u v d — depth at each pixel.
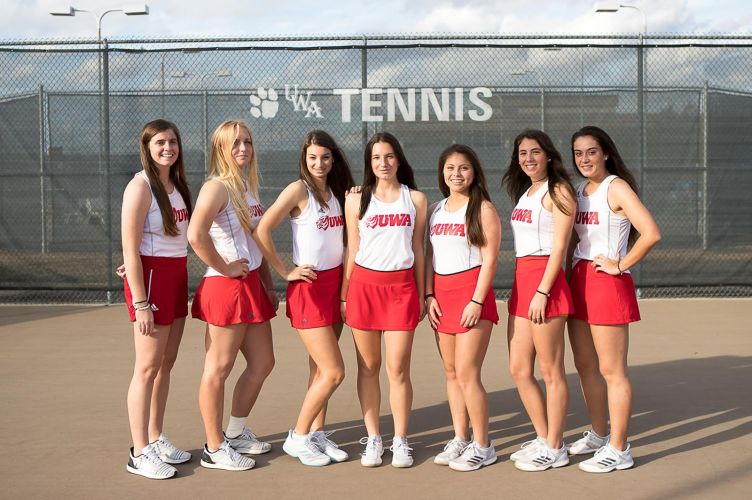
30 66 9.56
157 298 4.12
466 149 4.25
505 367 6.46
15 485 4.00
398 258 4.27
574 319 4.40
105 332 8.02
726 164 9.68
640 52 9.62
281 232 9.77
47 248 9.66
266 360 4.50
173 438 4.75
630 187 4.21
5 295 10.14
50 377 6.18
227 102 9.66
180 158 4.33
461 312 4.25
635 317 4.17
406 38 9.57
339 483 4.03
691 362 6.56
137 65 9.59
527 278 4.29
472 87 9.70
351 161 9.71
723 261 9.71
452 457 4.31
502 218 9.77
